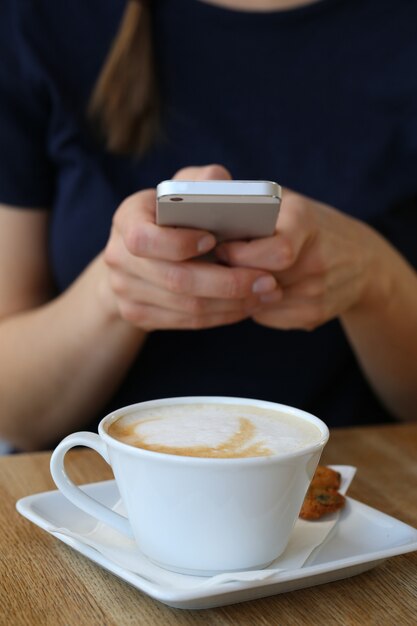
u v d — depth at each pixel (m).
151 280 0.78
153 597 0.45
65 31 1.23
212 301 0.83
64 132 1.21
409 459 0.81
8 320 1.16
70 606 0.47
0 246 1.24
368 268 0.96
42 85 1.21
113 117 1.19
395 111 1.27
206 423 0.53
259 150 1.25
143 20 1.17
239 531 0.47
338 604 0.48
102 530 0.56
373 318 1.05
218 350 1.19
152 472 0.46
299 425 0.54
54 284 1.31
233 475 0.45
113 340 1.03
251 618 0.46
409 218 1.30
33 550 0.55
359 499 0.69
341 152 1.25
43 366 1.07
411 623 0.46
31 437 1.15
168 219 0.66
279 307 0.89
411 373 1.16
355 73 1.26
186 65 1.24
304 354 1.21
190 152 1.23
